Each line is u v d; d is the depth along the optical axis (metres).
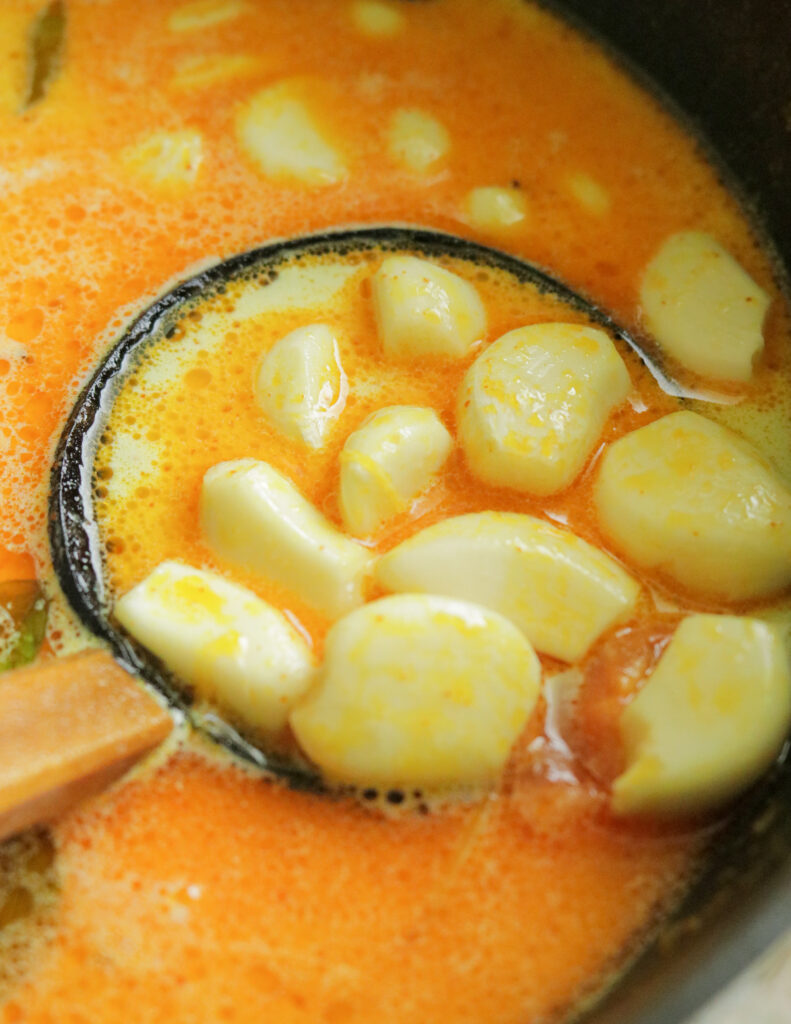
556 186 0.29
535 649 0.25
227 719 0.24
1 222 0.28
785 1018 0.22
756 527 0.25
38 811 0.24
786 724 0.24
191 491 0.26
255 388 0.27
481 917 0.24
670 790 0.23
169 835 0.24
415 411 0.26
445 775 0.24
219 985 0.23
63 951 0.23
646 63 0.30
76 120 0.29
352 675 0.24
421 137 0.29
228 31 0.30
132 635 0.25
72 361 0.27
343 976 0.23
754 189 0.29
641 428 0.26
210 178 0.29
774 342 0.28
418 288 0.27
